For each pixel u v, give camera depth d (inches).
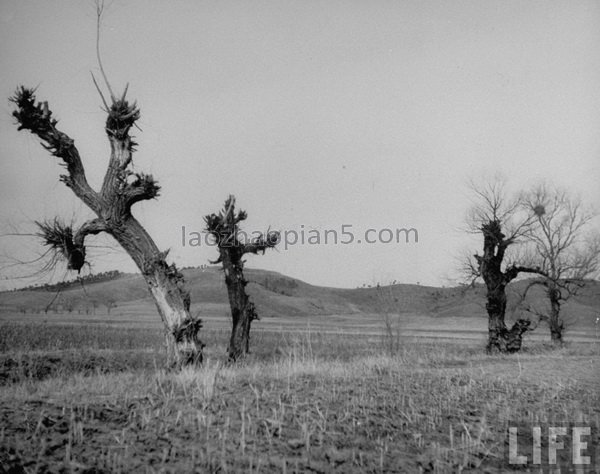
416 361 949.2
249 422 408.8
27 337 1237.1
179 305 796.0
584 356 1179.3
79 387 519.8
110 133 776.3
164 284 793.6
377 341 1546.5
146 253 790.5
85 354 948.6
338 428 428.8
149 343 1298.0
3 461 303.0
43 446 331.3
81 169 781.9
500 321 1381.6
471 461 381.1
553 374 804.0
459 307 4399.6
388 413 490.9
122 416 411.8
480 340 1825.8
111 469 311.7
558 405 580.4
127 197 767.1
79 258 786.8
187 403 460.4
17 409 405.7
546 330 2768.2
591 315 3169.3
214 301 5551.2
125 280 7007.9
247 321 1029.8
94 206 776.9
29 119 729.6
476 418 500.4
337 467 344.8
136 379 586.6
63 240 765.9
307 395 527.5
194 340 798.5
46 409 411.8
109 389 510.6
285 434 400.5
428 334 2269.9
